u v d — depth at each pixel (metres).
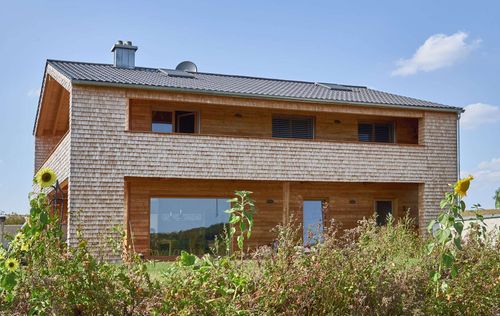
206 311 4.72
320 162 19.98
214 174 18.52
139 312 4.73
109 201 17.06
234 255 5.50
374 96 23.08
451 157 21.80
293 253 5.42
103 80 17.22
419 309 5.41
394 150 21.05
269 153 19.34
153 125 19.59
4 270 4.68
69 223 16.36
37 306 4.67
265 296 4.95
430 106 21.38
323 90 23.28
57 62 21.28
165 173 17.86
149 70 23.06
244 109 20.81
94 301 4.63
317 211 21.45
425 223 21.14
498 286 6.05
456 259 6.09
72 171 16.72
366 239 5.95
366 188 22.25
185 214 19.41
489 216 15.98
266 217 20.52
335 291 5.27
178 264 4.98
